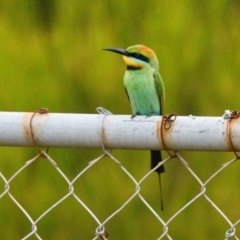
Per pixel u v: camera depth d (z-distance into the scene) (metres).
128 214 11.79
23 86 12.34
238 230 11.27
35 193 11.90
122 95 12.35
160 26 12.46
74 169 12.09
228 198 11.57
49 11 13.12
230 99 12.31
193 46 12.43
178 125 3.57
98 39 12.54
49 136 3.79
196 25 12.55
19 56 12.48
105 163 11.98
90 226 11.85
